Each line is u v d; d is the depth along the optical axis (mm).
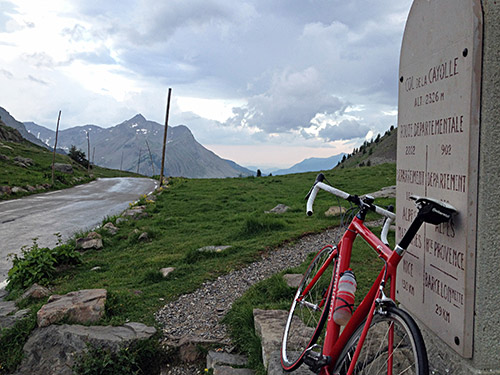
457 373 2678
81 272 8266
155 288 6602
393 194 16891
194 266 7648
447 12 2805
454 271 2656
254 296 5766
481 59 2508
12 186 29172
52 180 36719
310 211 3062
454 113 2691
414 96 3285
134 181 50938
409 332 2092
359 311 2598
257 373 3859
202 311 5582
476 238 2512
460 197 2602
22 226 15422
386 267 2408
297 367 3131
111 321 5176
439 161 2877
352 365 2369
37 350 4852
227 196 22234
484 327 2494
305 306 3891
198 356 4562
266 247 8648
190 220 15008
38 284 7402
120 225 14273
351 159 149125
